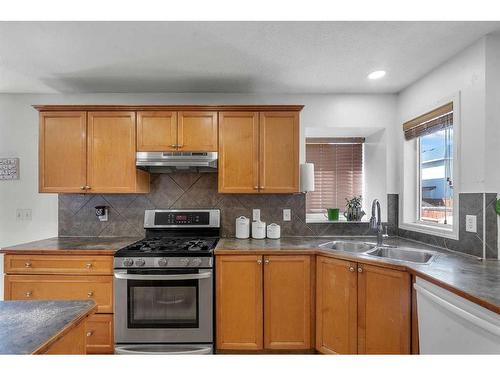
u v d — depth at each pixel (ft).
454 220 6.43
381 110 8.94
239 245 7.36
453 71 6.47
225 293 6.80
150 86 8.24
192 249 6.86
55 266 6.82
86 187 7.73
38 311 3.25
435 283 4.52
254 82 7.99
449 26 5.31
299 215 8.89
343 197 9.96
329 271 6.68
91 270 6.79
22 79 7.71
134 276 6.46
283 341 6.88
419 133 7.88
